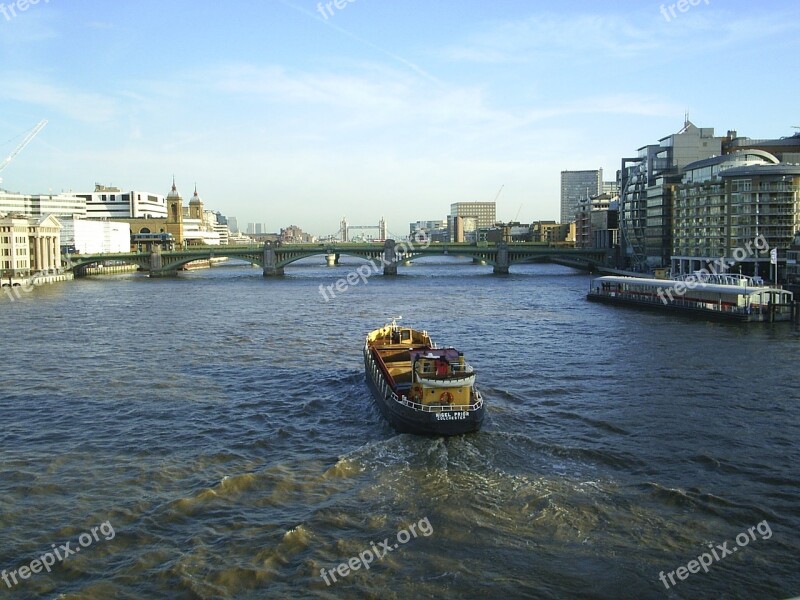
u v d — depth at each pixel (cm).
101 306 17875
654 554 4125
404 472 5350
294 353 10494
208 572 3959
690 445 5944
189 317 15300
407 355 7956
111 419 6869
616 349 10581
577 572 3941
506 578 3888
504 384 8206
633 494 4922
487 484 5106
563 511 4644
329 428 6550
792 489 5025
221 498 4916
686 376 8575
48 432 6444
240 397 7725
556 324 13662
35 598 3734
